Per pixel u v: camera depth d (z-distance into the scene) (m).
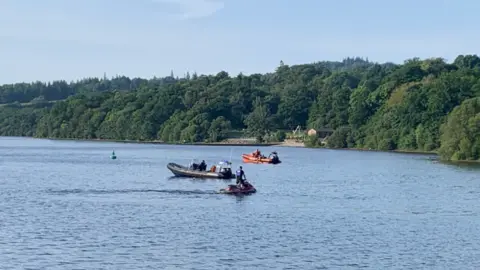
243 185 115.75
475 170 172.50
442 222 87.25
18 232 77.81
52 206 98.69
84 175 155.00
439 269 63.62
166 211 93.88
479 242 74.75
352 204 103.50
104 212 92.75
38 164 194.25
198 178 145.12
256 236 76.62
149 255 67.25
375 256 67.94
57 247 70.19
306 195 114.94
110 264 63.84
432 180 145.38
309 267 63.69
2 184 132.00
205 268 62.84
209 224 83.75
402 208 99.62
